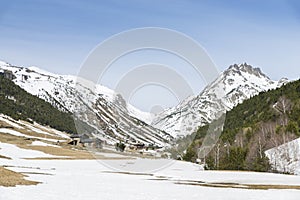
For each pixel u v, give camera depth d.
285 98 136.12
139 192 28.64
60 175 38.88
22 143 97.94
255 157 82.88
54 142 117.75
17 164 51.12
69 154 79.00
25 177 32.81
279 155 84.31
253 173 62.50
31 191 24.77
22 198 21.88
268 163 77.75
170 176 46.91
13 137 117.00
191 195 28.36
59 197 23.44
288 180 49.28
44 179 33.09
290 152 84.88
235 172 63.44
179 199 26.12
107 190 28.72
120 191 28.62
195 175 51.56
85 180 35.25
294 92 140.38
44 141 115.38
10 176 30.80
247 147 89.81
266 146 92.12
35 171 41.94
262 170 77.19
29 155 71.69
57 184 30.11
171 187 33.09
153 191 29.66
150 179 40.38
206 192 30.59
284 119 113.56
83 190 27.70
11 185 26.48
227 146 90.19
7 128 150.25
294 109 118.50
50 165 54.44
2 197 21.56
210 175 53.34
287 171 75.31
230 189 33.72
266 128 107.06
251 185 40.00
